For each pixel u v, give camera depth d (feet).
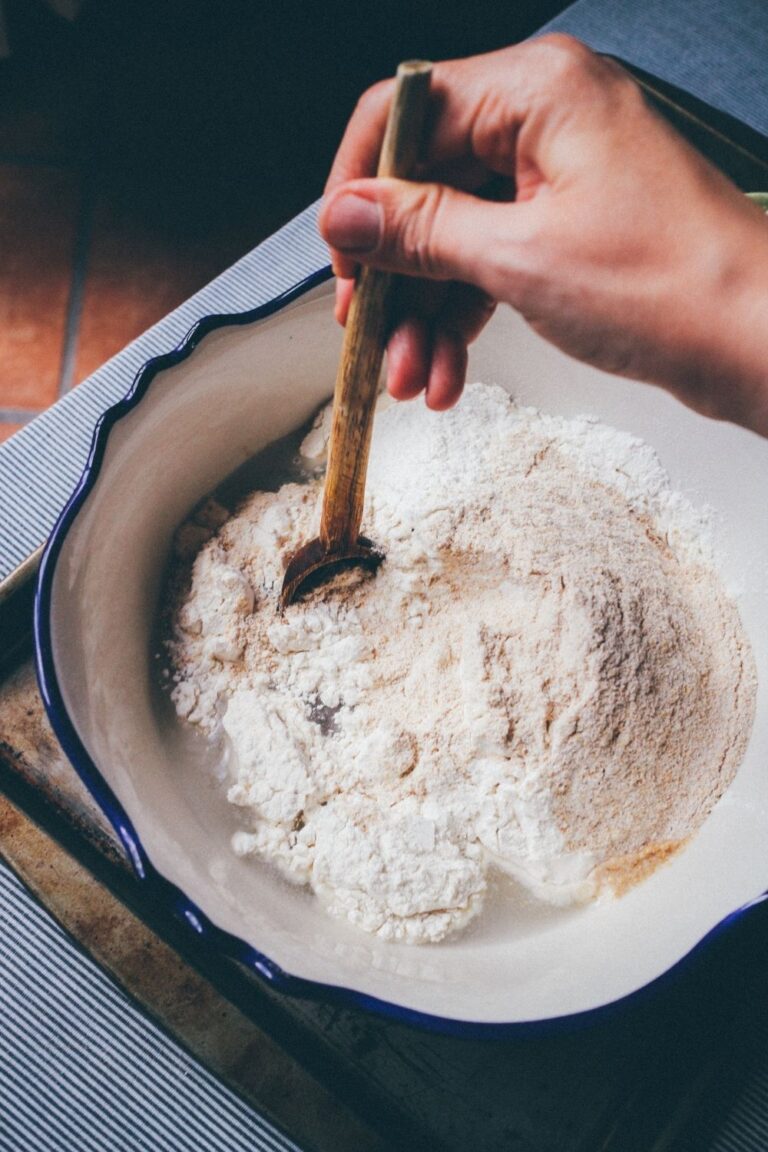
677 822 1.56
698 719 1.61
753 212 1.31
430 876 1.51
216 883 1.41
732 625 1.68
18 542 1.85
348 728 1.61
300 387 1.74
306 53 3.83
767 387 1.32
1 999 1.60
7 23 3.64
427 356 1.60
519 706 1.59
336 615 1.65
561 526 1.69
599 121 1.32
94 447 1.45
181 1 3.84
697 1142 1.53
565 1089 1.47
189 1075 1.59
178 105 3.71
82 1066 1.58
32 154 3.58
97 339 3.36
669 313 1.30
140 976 1.51
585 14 2.36
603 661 1.59
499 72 1.35
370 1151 1.46
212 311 2.01
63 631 1.41
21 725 1.57
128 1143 1.56
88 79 3.71
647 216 1.30
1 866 1.64
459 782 1.58
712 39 2.34
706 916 1.38
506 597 1.67
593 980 1.35
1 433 3.22
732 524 1.72
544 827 1.55
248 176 3.64
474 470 1.73
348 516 1.57
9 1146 1.55
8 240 3.45
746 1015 1.52
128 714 1.51
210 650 1.62
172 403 1.55
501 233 1.30
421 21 3.89
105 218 3.52
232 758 1.59
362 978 1.34
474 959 1.48
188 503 1.70
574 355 1.41
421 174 1.45
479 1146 1.46
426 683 1.63
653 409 1.74
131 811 1.37
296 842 1.53
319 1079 1.47
